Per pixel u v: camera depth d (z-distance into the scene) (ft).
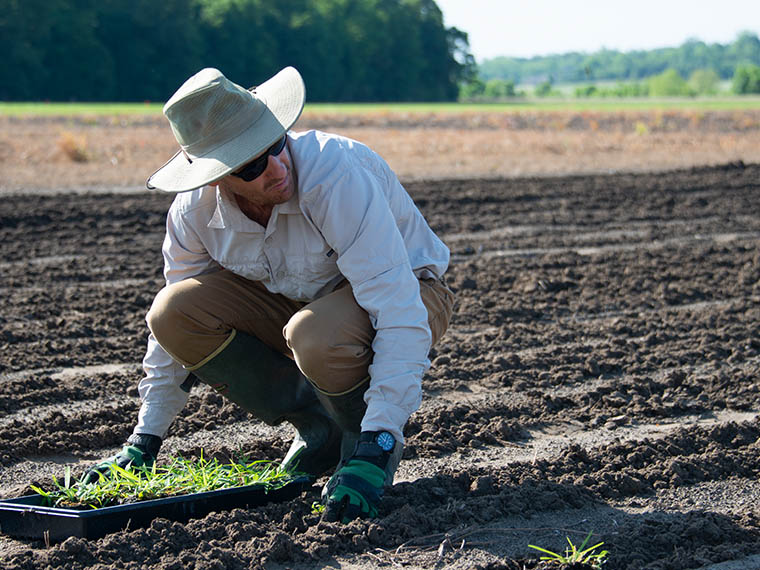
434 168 59.31
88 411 16.02
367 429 10.92
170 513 11.04
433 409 16.22
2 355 19.17
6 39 252.62
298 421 13.00
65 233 33.73
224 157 10.04
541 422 15.87
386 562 10.12
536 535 10.94
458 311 23.18
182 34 287.89
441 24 360.48
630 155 70.08
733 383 17.72
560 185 48.65
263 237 11.26
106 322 21.94
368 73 338.34
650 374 18.54
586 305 24.00
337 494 10.85
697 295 25.26
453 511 11.30
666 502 12.25
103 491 11.19
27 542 10.81
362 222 10.68
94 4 278.26
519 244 32.58
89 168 57.41
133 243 32.40
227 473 12.12
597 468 13.46
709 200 43.47
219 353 11.98
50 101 262.67
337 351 11.13
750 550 10.62
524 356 19.42
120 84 280.92
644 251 30.96
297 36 315.37
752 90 440.04
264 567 9.90
